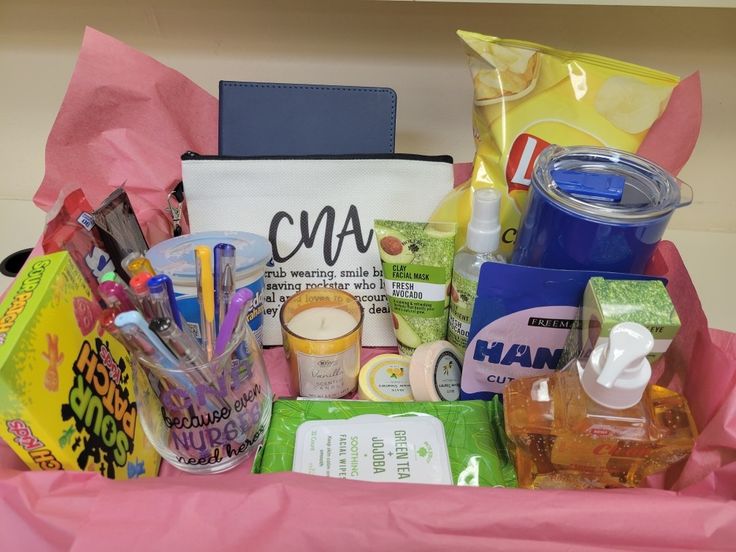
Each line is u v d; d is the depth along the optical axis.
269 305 0.56
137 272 0.38
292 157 0.51
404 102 0.64
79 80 0.51
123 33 0.61
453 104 0.64
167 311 0.36
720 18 0.56
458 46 0.60
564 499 0.30
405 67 0.61
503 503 0.30
